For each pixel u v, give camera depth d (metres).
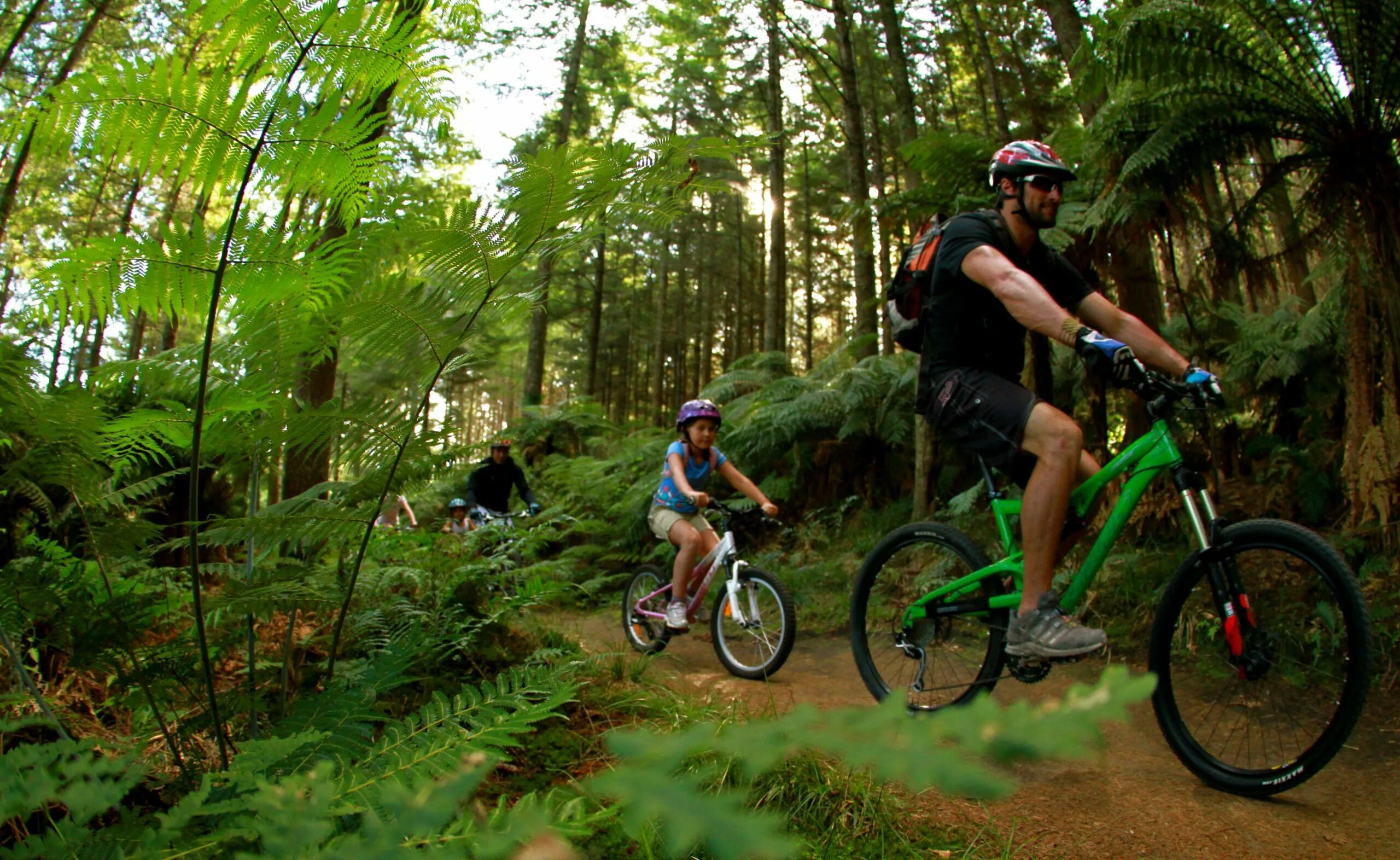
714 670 4.40
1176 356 2.61
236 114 1.36
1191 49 3.55
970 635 3.09
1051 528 2.45
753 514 7.62
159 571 2.09
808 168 28.09
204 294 1.47
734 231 33.75
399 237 1.55
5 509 2.33
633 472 8.87
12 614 1.60
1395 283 3.43
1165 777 2.39
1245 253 4.04
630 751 0.24
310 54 1.38
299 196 1.54
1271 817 2.12
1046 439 2.46
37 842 0.88
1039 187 2.66
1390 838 1.98
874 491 7.22
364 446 1.74
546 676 1.42
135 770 0.75
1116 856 1.93
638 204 1.67
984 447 2.64
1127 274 4.51
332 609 1.99
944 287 2.71
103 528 1.74
